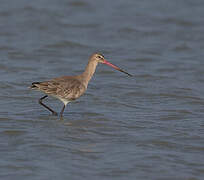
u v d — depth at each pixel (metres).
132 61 23.11
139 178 11.02
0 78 19.48
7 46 24.19
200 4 33.47
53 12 30.47
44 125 14.37
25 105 16.45
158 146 13.02
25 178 10.78
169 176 11.19
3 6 30.97
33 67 21.38
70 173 11.11
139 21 29.72
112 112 16.03
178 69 21.89
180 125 14.84
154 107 16.73
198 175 11.29
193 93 18.36
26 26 27.81
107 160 11.94
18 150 12.31
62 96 14.56
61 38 26.08
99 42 25.97
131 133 13.98
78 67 21.81
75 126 14.41
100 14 30.83
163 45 25.81
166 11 31.72
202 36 27.38
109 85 19.41
